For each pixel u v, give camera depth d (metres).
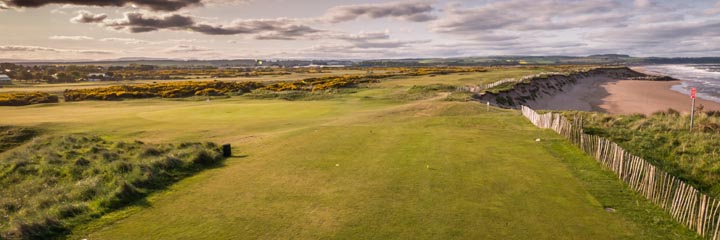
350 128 26.80
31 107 48.34
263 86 71.69
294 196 13.16
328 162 17.53
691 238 10.27
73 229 10.89
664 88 86.00
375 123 30.03
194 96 59.38
